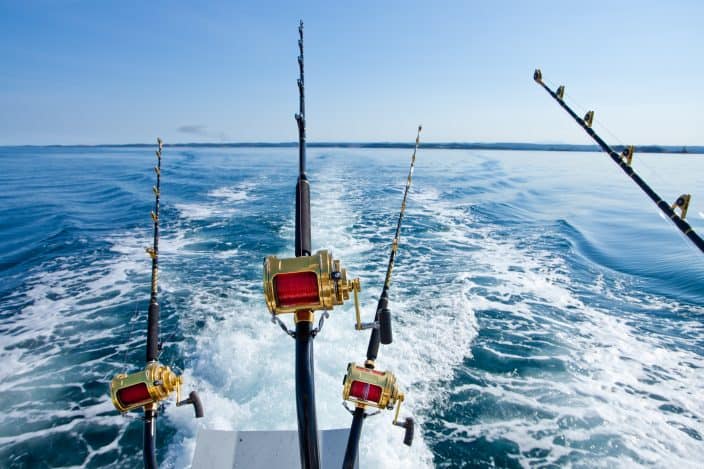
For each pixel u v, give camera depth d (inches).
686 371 243.9
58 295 329.1
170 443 191.0
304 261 44.3
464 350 257.6
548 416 209.2
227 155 2105.1
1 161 1776.6
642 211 698.2
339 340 254.7
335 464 103.9
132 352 256.8
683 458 186.4
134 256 418.3
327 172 1157.7
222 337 263.6
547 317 302.5
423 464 181.3
